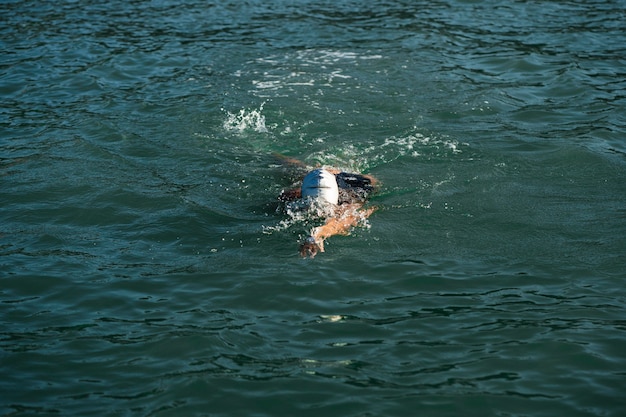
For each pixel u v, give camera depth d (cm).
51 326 863
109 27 2039
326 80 1634
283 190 1180
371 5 2219
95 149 1333
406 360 794
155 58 1800
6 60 1788
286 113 1468
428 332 842
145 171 1253
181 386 757
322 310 888
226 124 1430
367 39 1911
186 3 2273
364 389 748
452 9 2167
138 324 866
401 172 1234
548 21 2047
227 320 870
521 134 1373
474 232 1056
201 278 957
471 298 908
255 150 1328
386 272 964
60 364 795
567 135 1362
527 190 1172
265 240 1042
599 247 1011
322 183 1101
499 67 1717
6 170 1254
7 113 1499
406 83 1616
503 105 1505
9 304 904
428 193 1163
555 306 888
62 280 955
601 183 1190
